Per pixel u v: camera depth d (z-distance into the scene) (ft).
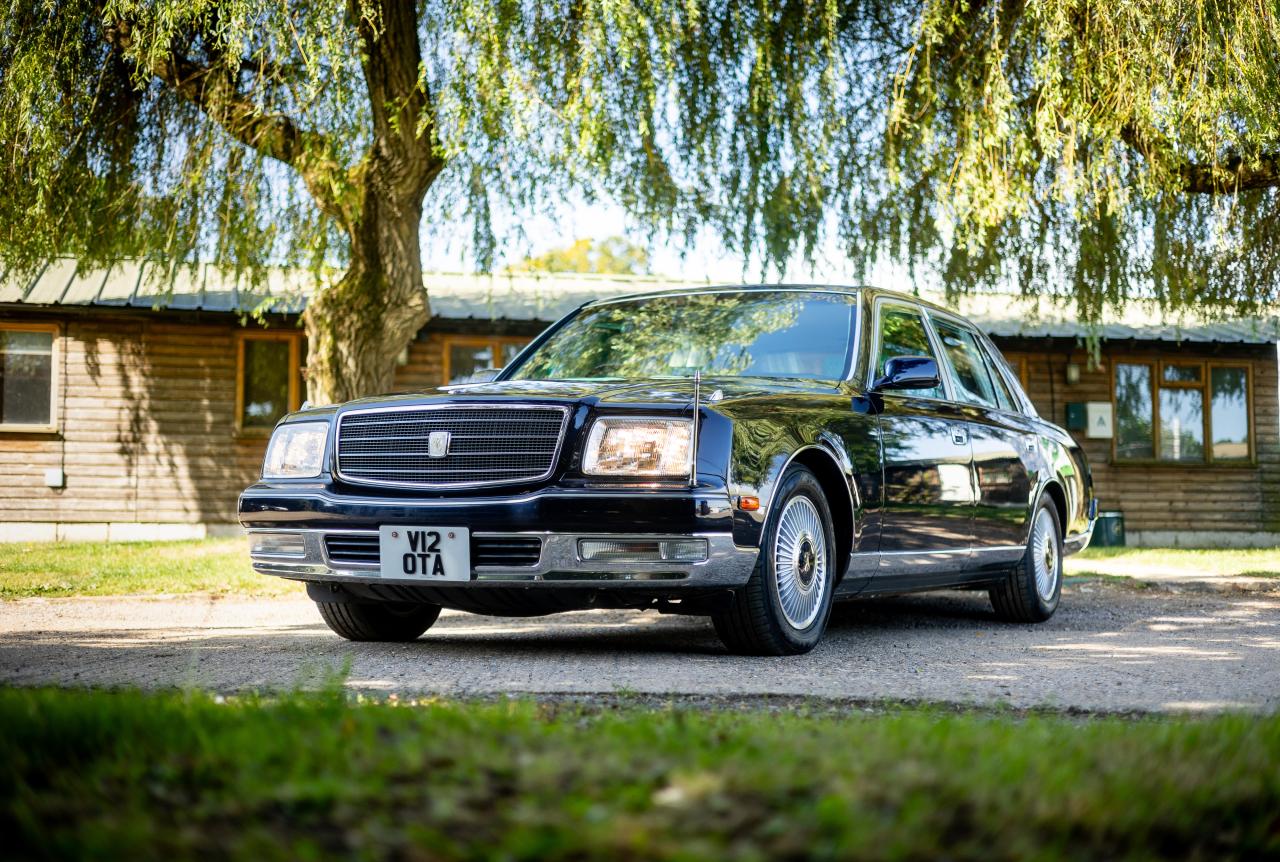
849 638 17.92
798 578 15.29
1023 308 45.75
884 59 37.73
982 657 15.65
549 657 15.06
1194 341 61.41
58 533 53.78
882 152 38.06
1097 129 31.53
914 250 40.96
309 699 9.18
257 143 32.91
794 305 18.66
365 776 6.02
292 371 55.62
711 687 12.21
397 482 14.78
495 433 14.39
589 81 29.01
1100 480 63.93
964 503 18.69
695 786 5.72
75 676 13.20
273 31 28.48
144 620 20.86
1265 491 65.46
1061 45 31.91
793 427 15.19
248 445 55.21
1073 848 5.53
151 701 8.51
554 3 30.58
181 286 54.70
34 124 32.07
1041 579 21.48
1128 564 40.06
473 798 5.64
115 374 54.49
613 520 13.71
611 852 4.90
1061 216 42.16
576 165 30.35
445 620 21.15
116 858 4.96
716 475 13.91
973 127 32.71
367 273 34.35
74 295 53.06
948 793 5.79
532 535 13.87
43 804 5.70
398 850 4.98
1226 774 6.62
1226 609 23.82
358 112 30.71
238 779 6.04
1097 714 11.23
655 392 14.73
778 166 35.99
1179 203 41.19
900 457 17.17
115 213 37.60
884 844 5.04
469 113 28.89
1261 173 34.53
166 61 33.04
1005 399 21.94
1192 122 31.04
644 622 20.83
